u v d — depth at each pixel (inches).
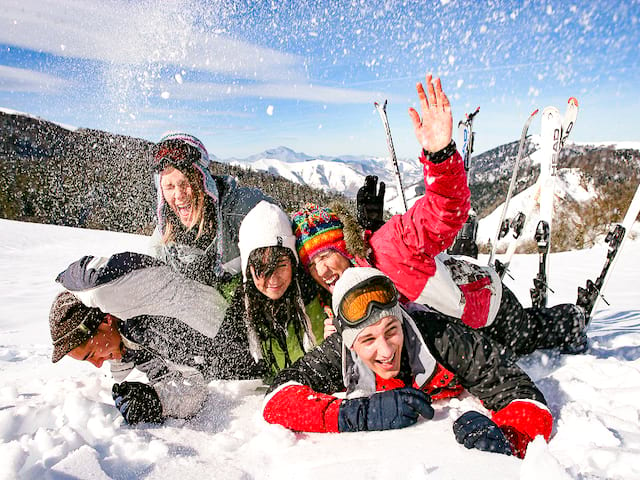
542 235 122.2
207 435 74.6
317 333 88.9
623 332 132.1
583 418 65.8
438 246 80.7
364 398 72.6
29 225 666.8
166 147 90.8
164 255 96.1
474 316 90.1
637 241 434.9
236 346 92.0
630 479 51.8
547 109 127.3
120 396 79.8
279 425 73.6
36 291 314.2
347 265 84.1
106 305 81.7
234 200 95.3
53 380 102.3
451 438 65.2
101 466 61.0
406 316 77.0
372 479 55.8
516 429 64.5
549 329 100.0
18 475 56.7
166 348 89.1
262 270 81.6
